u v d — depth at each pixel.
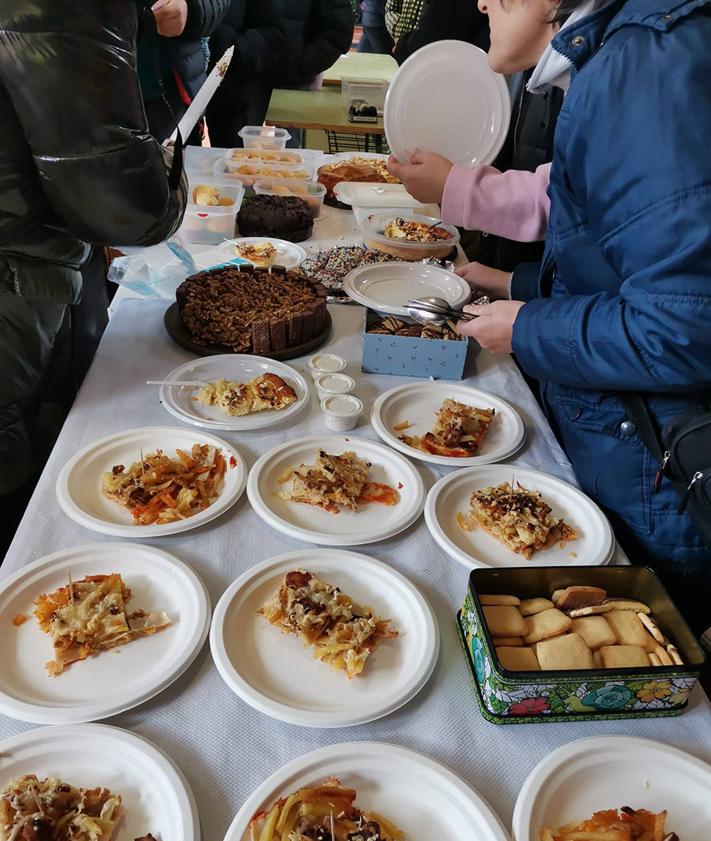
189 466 1.12
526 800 0.68
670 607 0.84
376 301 1.67
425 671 0.81
